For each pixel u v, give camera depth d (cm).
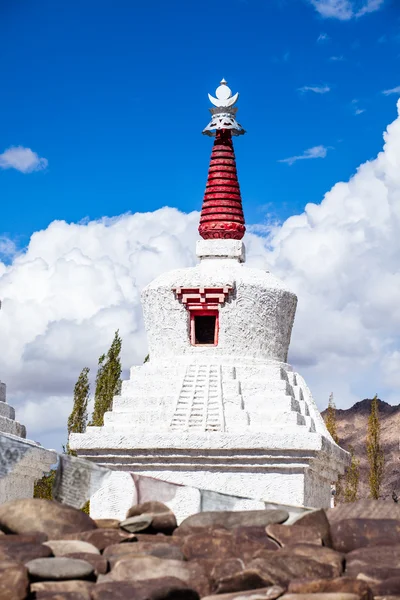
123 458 2728
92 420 4256
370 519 1477
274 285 3000
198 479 2703
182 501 2219
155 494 1788
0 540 1398
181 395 2842
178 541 1461
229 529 1483
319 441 2662
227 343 2959
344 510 1548
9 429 2431
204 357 2947
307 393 3042
